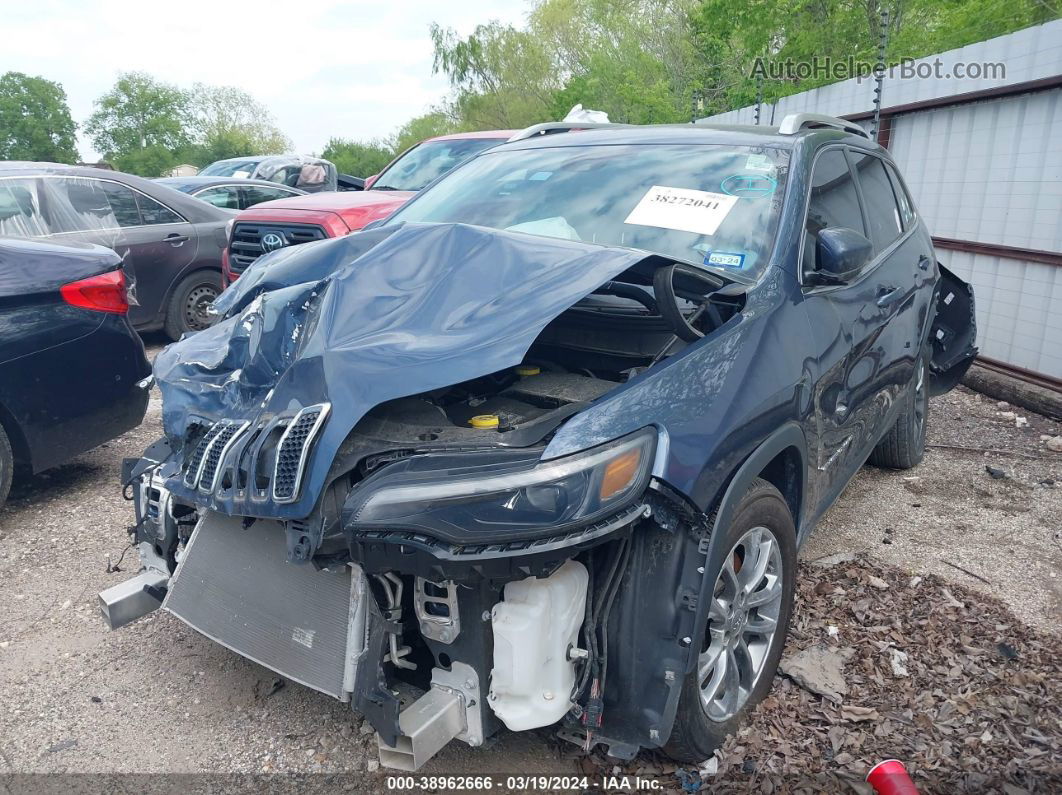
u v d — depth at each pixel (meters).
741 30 20.08
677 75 25.86
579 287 2.59
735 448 2.56
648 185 3.62
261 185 11.80
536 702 2.30
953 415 6.71
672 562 2.39
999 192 7.21
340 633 2.42
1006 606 3.74
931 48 16.09
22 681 3.21
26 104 84.31
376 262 2.84
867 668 3.25
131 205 7.82
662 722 2.37
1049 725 2.96
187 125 88.00
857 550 4.29
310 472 2.34
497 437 2.42
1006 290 7.18
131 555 4.23
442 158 8.52
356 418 2.35
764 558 2.88
